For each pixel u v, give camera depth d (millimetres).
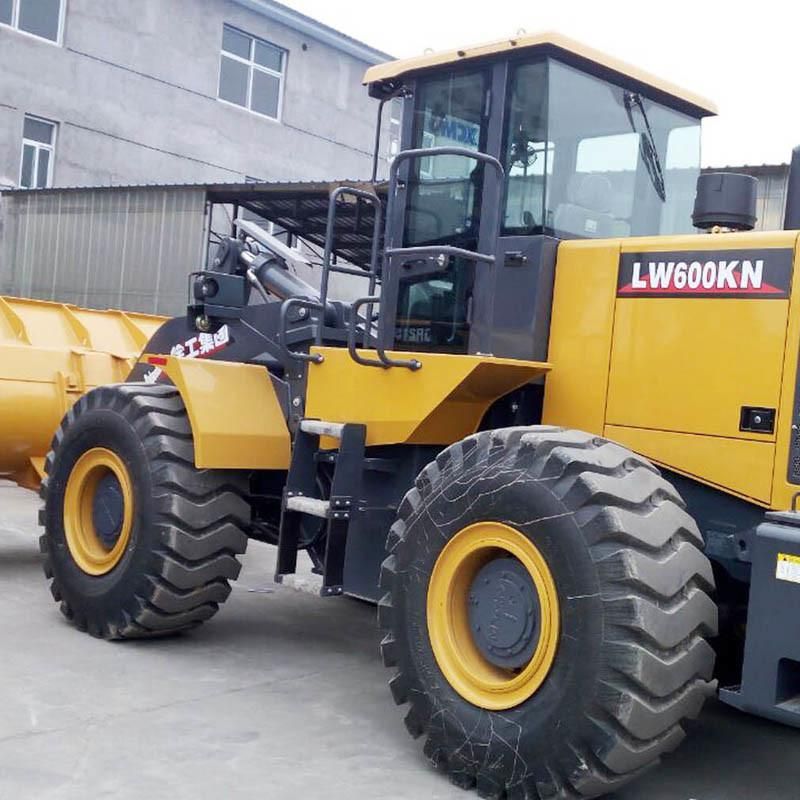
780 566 3295
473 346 4543
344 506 4629
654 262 4074
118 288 13883
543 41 4379
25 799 3357
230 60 21031
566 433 3775
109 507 5383
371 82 5078
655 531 3447
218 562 5184
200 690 4602
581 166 4574
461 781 3705
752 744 4461
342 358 4809
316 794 3561
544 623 3521
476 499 3748
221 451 5055
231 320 5781
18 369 6848
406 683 3912
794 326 3707
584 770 3375
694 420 3932
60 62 18281
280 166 21828
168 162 19938
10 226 15195
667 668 3354
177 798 3447
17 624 5484
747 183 4363
